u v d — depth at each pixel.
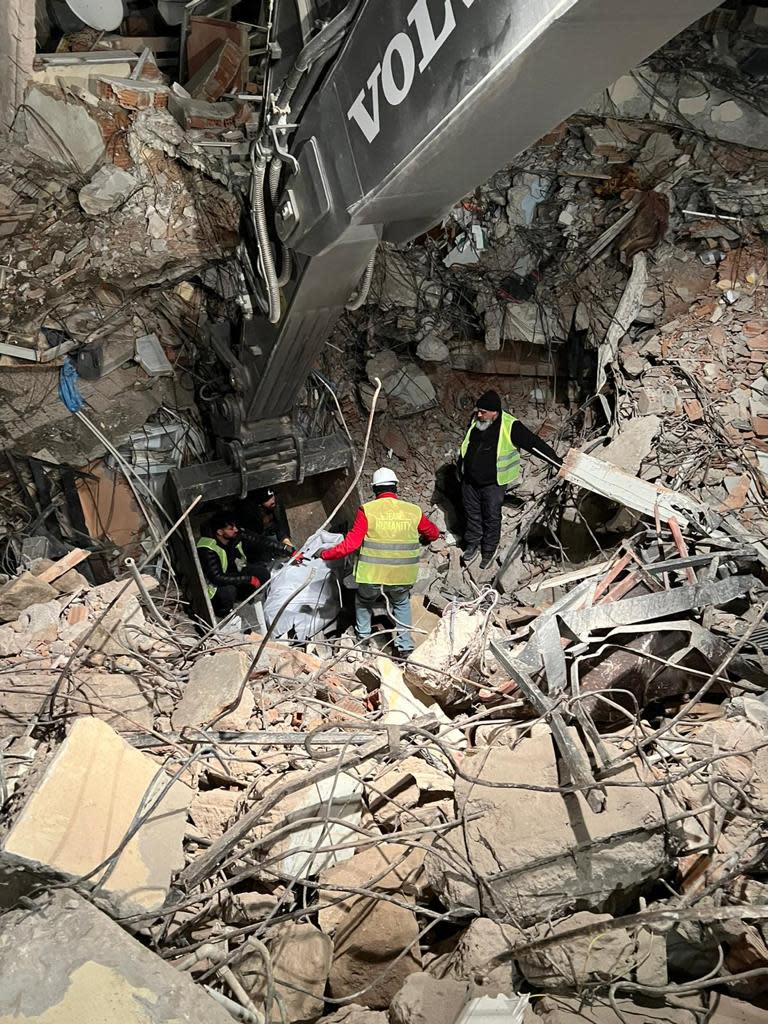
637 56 2.64
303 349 5.73
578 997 3.12
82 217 7.16
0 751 3.57
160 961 2.76
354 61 3.42
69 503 7.36
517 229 8.36
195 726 4.18
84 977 2.68
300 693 4.93
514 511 8.06
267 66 4.09
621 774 3.81
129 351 7.36
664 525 6.25
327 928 3.39
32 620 4.89
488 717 4.68
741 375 7.45
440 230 8.31
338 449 7.04
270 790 3.72
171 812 3.45
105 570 7.45
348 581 6.85
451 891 3.50
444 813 3.80
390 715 4.73
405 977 3.30
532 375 8.57
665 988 2.97
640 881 3.46
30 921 2.82
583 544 7.40
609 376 7.86
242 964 3.22
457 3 2.72
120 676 4.48
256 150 4.21
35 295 7.00
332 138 3.77
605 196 8.31
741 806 3.71
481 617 5.26
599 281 8.18
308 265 4.60
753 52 8.46
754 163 8.27
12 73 7.04
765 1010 3.07
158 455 7.61
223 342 6.43
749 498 6.75
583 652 4.81
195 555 6.71
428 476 8.38
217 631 4.99
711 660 4.82
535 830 3.54
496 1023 2.85
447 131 3.03
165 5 7.79
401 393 8.39
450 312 8.37
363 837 3.76
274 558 7.23
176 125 7.26
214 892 3.24
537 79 2.71
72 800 3.19
